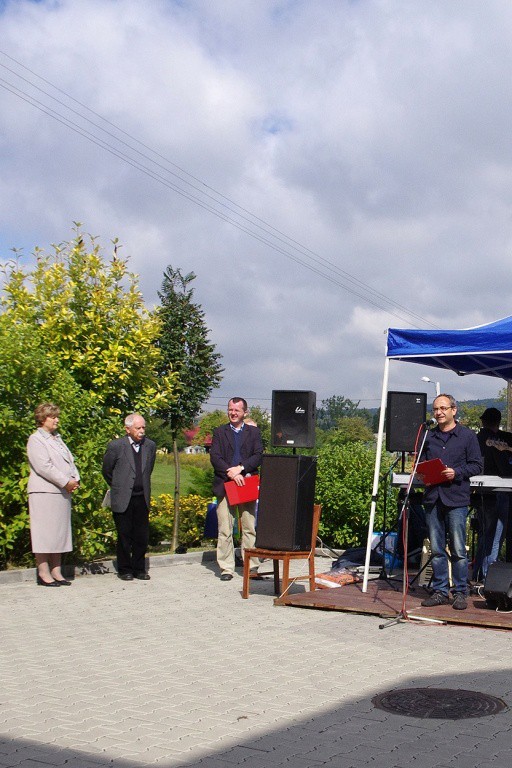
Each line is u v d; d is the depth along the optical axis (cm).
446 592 924
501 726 532
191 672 665
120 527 1164
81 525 1216
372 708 569
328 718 547
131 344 1402
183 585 1121
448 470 886
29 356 1157
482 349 917
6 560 1203
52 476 1074
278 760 472
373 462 1494
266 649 746
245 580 1018
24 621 877
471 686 621
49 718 546
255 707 571
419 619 866
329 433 2053
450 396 916
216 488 1165
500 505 1030
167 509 1598
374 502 1015
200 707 571
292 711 562
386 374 988
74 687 620
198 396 1530
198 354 1545
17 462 1154
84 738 507
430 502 918
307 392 1249
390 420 1237
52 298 1404
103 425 1270
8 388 1135
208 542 1570
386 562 1205
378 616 898
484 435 1055
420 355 959
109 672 666
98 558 1316
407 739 507
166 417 1532
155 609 947
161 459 4262
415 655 722
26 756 475
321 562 1395
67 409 1202
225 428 1159
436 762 469
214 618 892
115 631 826
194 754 481
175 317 1538
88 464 1215
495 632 819
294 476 991
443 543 919
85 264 1427
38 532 1078
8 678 646
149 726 530
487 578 895
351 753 484
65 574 1188
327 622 869
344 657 715
